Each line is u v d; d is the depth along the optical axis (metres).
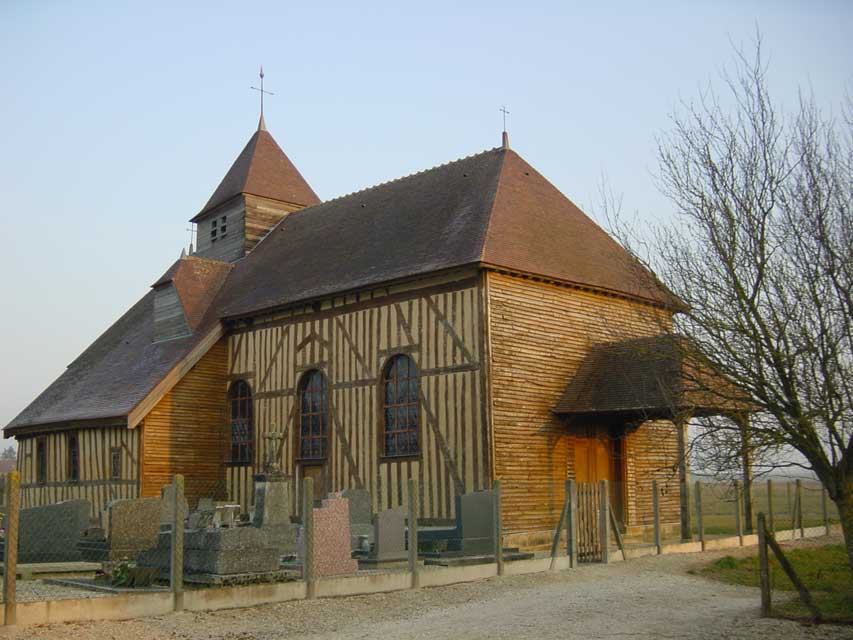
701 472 10.74
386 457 19.39
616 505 20.02
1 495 15.30
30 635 8.88
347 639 9.34
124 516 14.19
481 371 17.77
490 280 18.16
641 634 9.25
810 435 9.66
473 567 13.53
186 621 10.02
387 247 21.36
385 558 14.42
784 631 9.19
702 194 10.50
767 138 10.29
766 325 9.70
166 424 22.94
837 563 15.23
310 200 30.67
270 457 14.66
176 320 25.58
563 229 21.39
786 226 9.89
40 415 27.16
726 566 14.95
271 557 11.88
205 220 31.19
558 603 11.48
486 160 22.48
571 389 19.17
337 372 20.95
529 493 18.00
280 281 23.88
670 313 11.11
